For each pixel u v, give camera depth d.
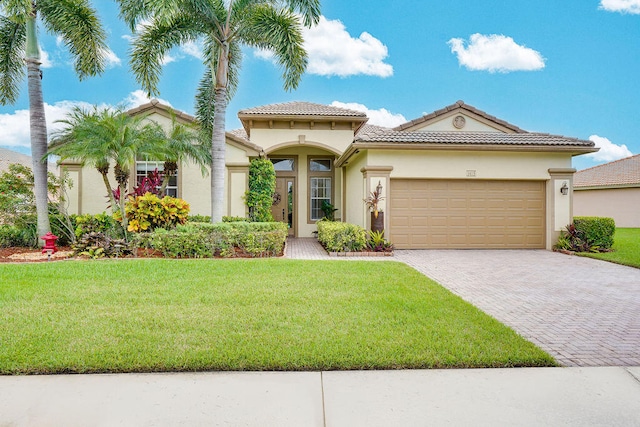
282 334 4.57
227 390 3.39
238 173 14.80
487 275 8.78
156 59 12.20
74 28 11.70
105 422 2.91
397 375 3.70
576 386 3.54
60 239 12.24
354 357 3.95
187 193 14.86
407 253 12.16
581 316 5.73
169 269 8.30
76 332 4.54
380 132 13.85
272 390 3.39
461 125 15.88
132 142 10.66
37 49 11.66
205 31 12.17
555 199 13.21
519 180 13.30
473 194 13.23
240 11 12.07
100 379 3.55
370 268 8.86
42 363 3.72
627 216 24.22
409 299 6.21
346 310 5.57
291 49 11.88
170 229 11.04
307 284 7.13
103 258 10.00
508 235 13.32
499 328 4.91
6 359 3.81
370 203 12.34
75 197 14.25
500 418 3.01
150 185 12.45
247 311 5.44
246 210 14.79
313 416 3.02
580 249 12.54
